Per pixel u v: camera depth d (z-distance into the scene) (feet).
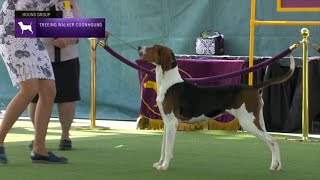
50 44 28.09
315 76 36.81
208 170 23.15
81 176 21.36
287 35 40.81
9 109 23.08
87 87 44.47
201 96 23.09
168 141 22.97
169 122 22.99
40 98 23.40
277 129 37.58
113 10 43.34
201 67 37.04
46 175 21.43
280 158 25.39
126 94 43.80
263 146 30.60
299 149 29.96
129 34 43.27
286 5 35.37
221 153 28.04
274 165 23.25
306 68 34.06
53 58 28.12
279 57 32.48
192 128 37.22
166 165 22.95
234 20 41.63
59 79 28.19
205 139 33.37
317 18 40.14
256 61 37.04
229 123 37.27
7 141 31.45
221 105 23.09
